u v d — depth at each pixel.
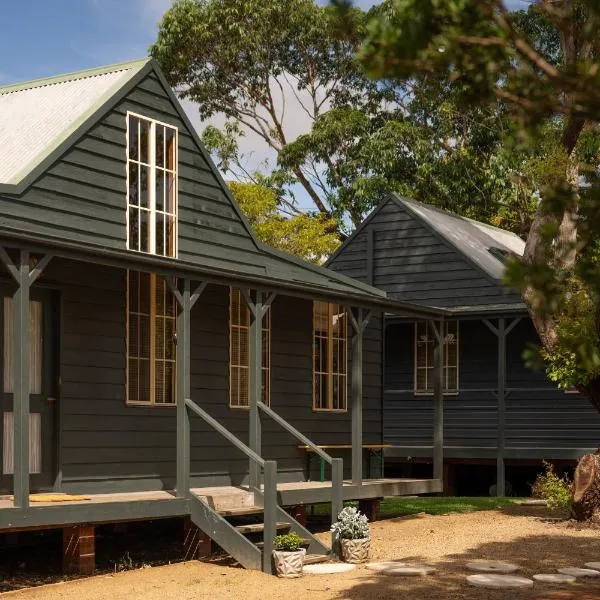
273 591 10.37
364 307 16.52
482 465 23.78
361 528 12.28
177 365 12.67
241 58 36.84
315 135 34.69
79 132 12.77
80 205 12.72
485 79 4.44
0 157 12.88
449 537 14.16
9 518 10.10
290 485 15.11
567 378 15.78
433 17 4.24
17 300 10.41
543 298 4.49
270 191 34.09
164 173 14.23
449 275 23.48
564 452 21.38
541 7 4.42
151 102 14.09
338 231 35.91
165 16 35.97
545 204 4.66
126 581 10.85
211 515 12.19
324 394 17.47
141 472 13.51
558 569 11.31
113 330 13.27
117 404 13.23
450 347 23.56
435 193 33.56
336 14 4.43
